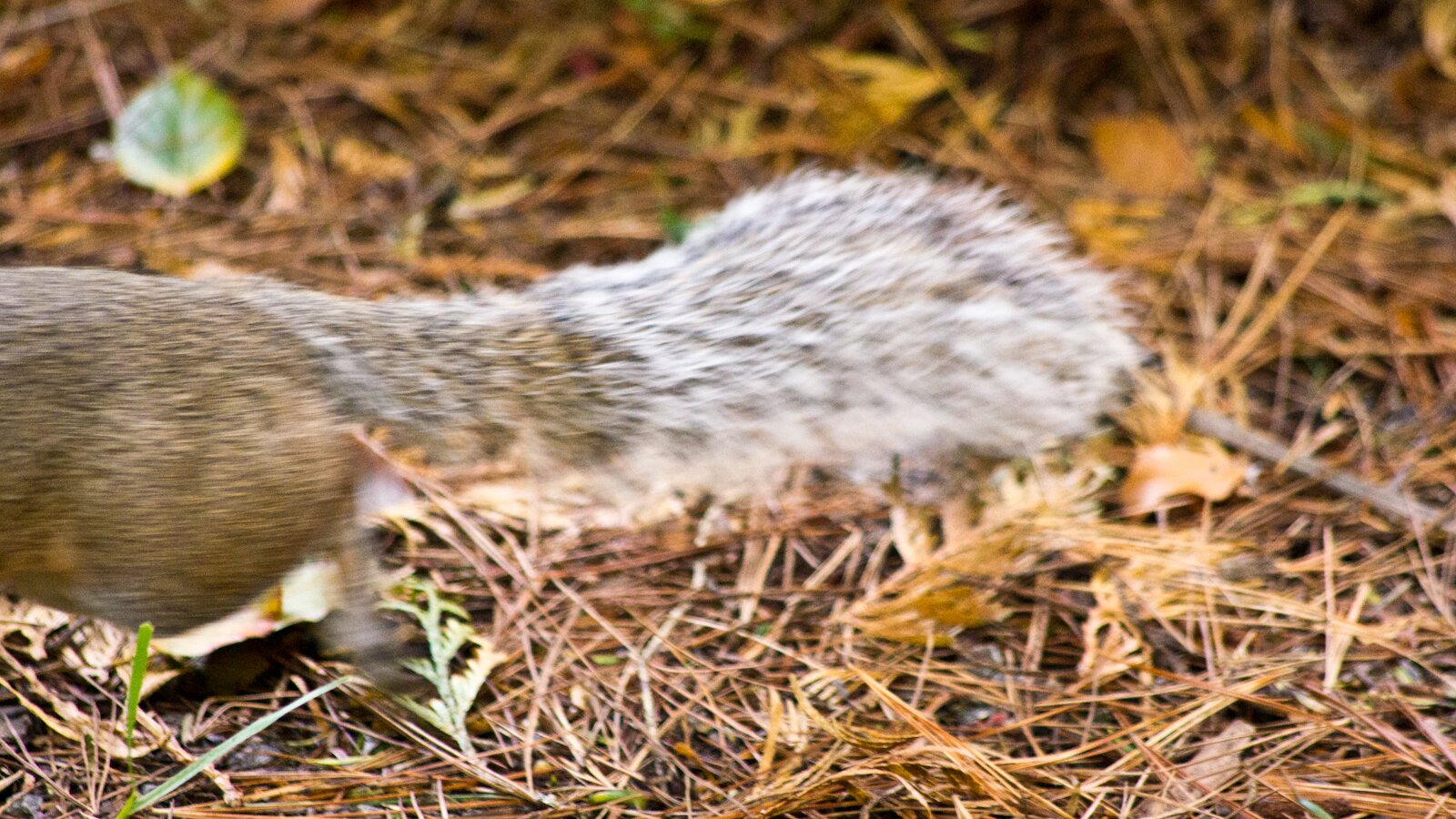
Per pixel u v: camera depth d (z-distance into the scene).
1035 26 10.72
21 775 5.66
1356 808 5.74
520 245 9.05
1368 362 8.42
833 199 6.80
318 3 10.27
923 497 7.48
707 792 5.82
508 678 6.38
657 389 6.19
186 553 5.47
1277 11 10.85
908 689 6.45
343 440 5.65
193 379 5.43
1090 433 7.23
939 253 6.59
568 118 10.03
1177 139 9.63
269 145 9.55
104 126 9.45
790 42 10.47
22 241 8.46
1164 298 8.76
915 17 10.68
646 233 9.18
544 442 6.16
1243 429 7.74
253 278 6.05
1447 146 10.07
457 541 7.02
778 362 6.30
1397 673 6.51
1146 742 6.07
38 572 5.62
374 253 8.70
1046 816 5.59
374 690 6.12
